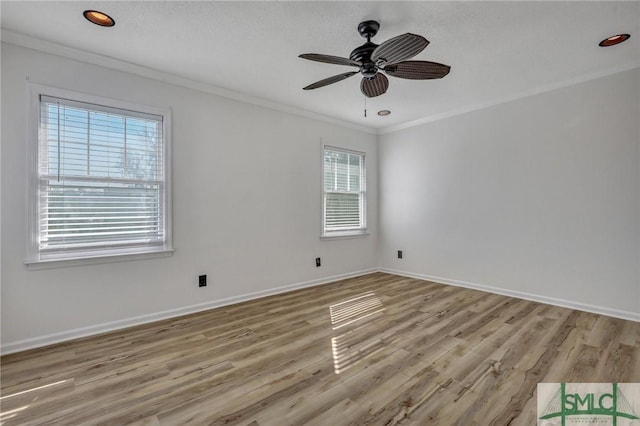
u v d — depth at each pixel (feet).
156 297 9.62
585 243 10.19
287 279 12.91
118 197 9.06
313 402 5.57
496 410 5.31
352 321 9.49
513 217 11.84
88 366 6.86
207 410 5.38
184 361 7.07
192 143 10.34
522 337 8.20
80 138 8.45
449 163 13.82
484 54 8.63
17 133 7.59
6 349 7.46
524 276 11.60
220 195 10.98
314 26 7.30
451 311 10.31
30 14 6.77
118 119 9.04
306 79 10.25
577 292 10.37
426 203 14.71
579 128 10.23
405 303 11.21
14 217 7.56
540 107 11.07
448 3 6.47
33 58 7.78
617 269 9.59
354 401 5.59
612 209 9.66
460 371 6.54
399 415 5.21
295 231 13.17
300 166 13.37
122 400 5.67
